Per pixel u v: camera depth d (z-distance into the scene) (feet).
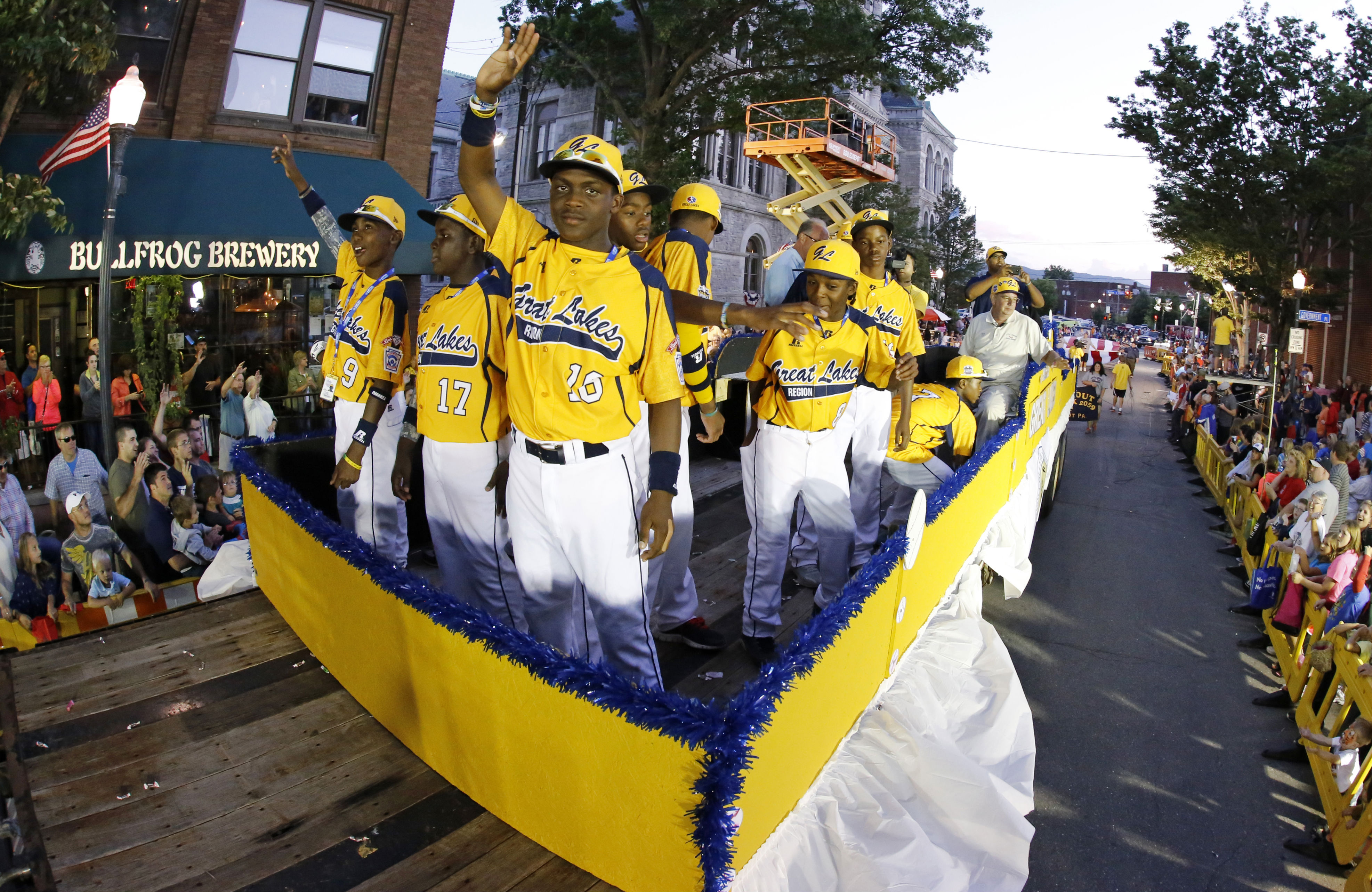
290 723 11.65
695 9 59.88
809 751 9.42
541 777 8.84
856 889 9.04
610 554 9.43
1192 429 55.93
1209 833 14.61
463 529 11.99
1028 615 24.08
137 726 11.52
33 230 25.12
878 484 16.30
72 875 8.77
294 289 35.73
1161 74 76.33
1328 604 19.62
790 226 49.29
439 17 37.91
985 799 10.92
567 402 8.97
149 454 19.39
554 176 8.80
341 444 14.83
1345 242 72.69
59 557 17.98
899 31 65.10
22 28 20.89
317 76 35.04
